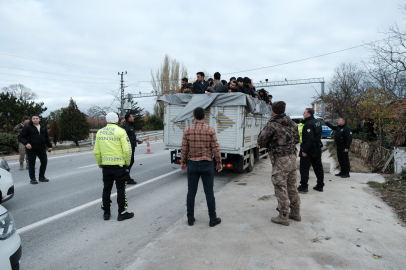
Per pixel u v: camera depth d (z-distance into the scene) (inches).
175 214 185.6
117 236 149.6
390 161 310.0
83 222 171.0
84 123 754.8
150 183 281.1
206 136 156.0
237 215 175.6
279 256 122.3
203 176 159.6
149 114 1973.4
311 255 123.3
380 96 409.7
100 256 126.9
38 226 164.4
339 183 260.2
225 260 118.8
